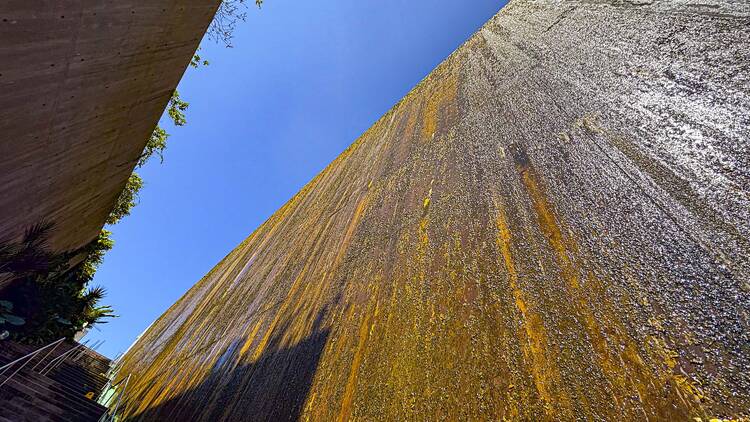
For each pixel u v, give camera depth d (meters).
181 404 7.49
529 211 3.37
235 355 7.57
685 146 2.62
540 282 2.66
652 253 2.23
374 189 8.55
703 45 3.33
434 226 4.67
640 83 3.57
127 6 3.37
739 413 1.43
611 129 3.35
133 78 4.25
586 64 4.70
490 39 9.54
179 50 4.58
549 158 3.74
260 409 4.73
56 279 6.51
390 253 5.23
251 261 16.30
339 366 4.05
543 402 2.00
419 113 10.16
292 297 7.72
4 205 3.82
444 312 3.29
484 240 3.59
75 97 3.60
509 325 2.58
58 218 5.34
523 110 5.02
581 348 2.09
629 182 2.74
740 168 2.22
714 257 1.97
